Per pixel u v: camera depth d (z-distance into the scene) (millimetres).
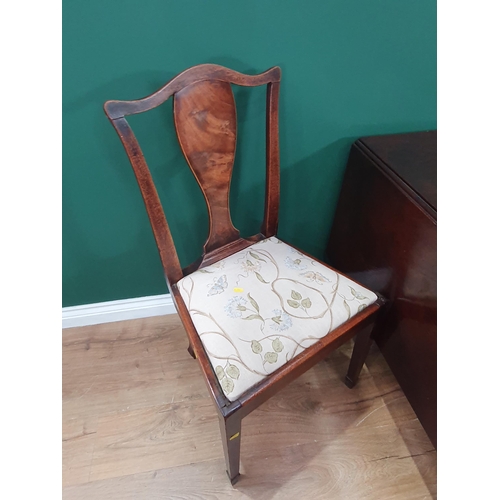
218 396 708
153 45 794
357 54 896
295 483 970
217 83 766
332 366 1223
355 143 1033
